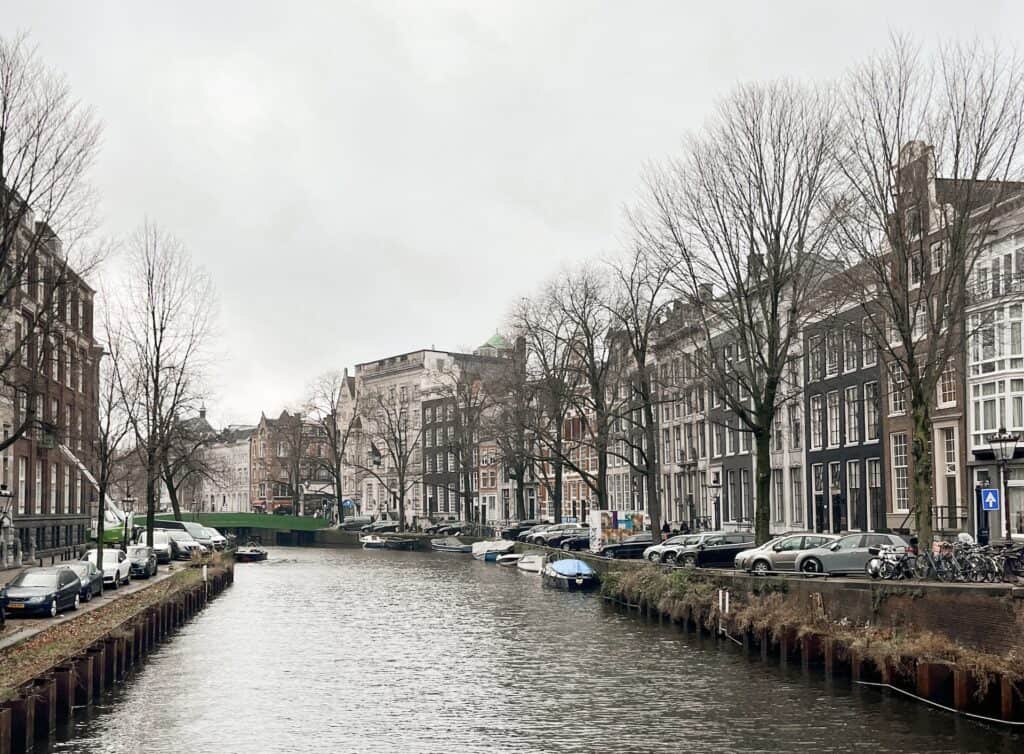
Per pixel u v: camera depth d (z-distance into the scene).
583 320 64.00
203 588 48.16
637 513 60.66
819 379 56.22
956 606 24.39
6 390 47.56
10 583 33.44
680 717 23.66
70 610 35.25
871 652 25.66
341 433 137.88
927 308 32.34
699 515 72.81
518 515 86.81
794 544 37.91
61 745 21.67
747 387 40.88
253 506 165.25
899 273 32.84
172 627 38.75
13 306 31.64
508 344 87.25
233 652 34.12
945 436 45.81
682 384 61.41
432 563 78.88
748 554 38.94
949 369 42.91
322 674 30.00
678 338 49.62
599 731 22.67
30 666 23.62
